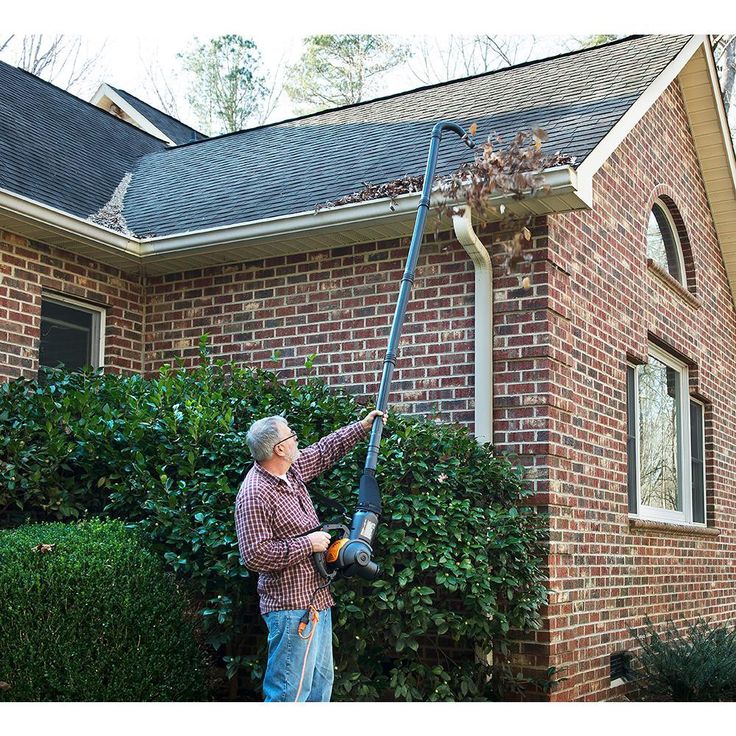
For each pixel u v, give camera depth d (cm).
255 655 502
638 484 741
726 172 936
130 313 747
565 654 574
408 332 638
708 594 860
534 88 796
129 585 452
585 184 572
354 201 630
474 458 549
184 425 523
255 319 708
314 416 546
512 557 529
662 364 832
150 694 450
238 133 1005
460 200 562
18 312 653
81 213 727
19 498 551
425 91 931
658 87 728
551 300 592
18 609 427
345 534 407
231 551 475
